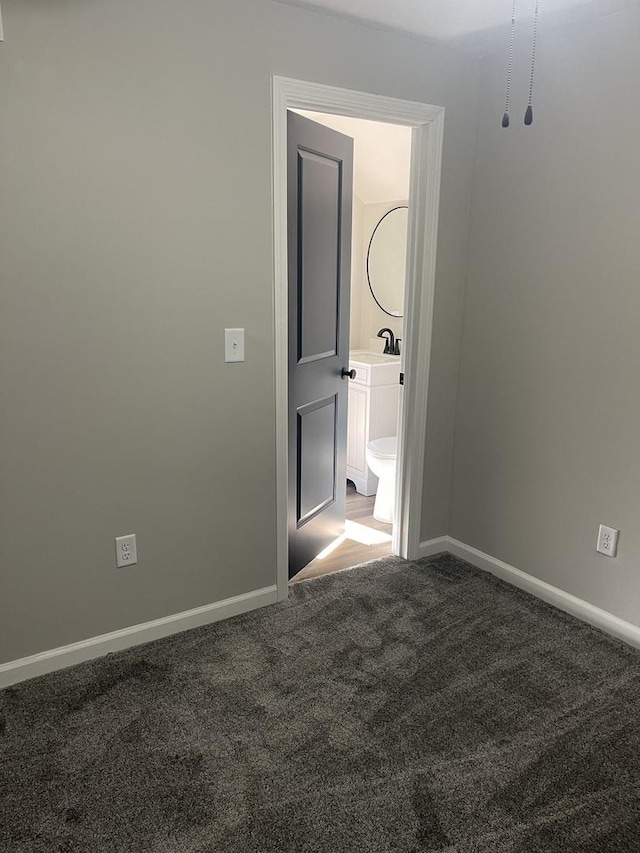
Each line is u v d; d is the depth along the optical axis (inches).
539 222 101.4
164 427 90.5
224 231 89.5
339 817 64.9
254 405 98.3
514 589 112.5
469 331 117.1
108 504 88.3
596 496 98.3
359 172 164.4
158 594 95.7
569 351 99.3
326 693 84.1
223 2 82.8
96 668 89.0
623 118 87.6
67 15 73.1
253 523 102.7
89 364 82.7
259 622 101.4
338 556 127.6
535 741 76.0
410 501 120.9
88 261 80.0
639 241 87.8
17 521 82.0
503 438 113.0
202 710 80.6
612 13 87.0
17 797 67.1
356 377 160.2
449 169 109.5
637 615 95.1
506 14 89.2
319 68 92.4
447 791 68.4
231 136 87.3
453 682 86.7
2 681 84.8
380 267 173.5
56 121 74.8
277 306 96.7
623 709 81.7
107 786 68.6
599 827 64.2
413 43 100.2
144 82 79.4
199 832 63.2
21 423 79.7
